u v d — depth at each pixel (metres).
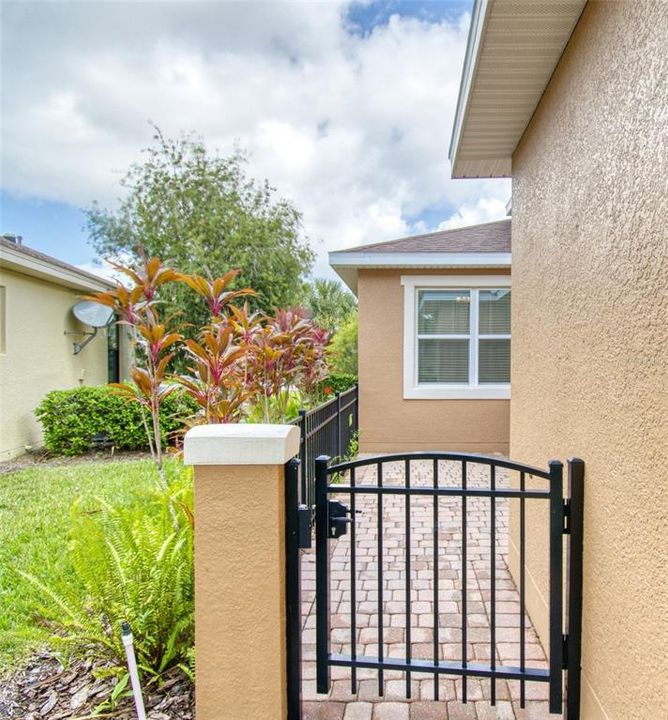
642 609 1.56
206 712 1.86
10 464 7.78
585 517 2.04
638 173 1.58
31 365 8.92
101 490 5.77
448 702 2.25
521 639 2.08
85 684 2.42
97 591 2.37
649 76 1.50
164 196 13.67
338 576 3.61
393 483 6.26
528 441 3.05
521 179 3.22
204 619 1.85
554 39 2.26
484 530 4.45
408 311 7.83
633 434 1.62
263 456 1.79
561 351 2.39
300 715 1.95
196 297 12.05
